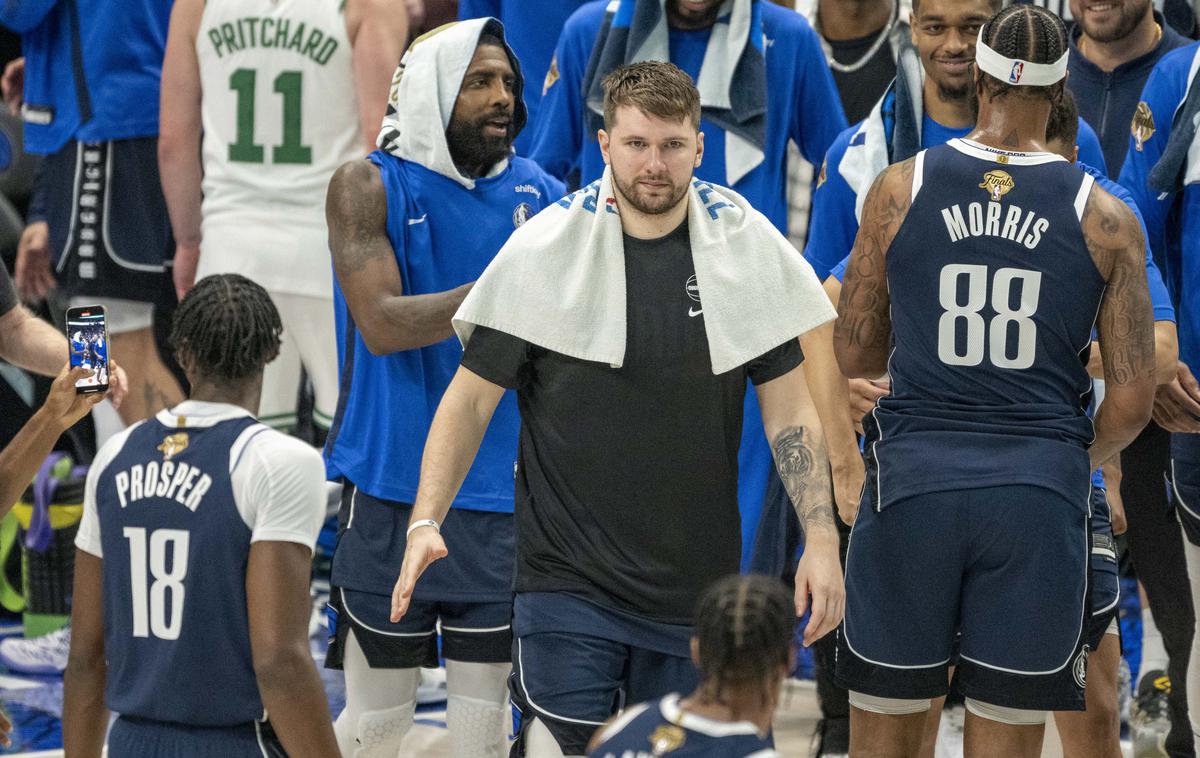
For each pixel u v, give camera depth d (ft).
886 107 58.54
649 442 42.75
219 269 81.56
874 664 45.60
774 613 30.89
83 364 47.60
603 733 31.76
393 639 55.36
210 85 81.25
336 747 43.21
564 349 42.57
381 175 55.62
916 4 57.06
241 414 43.83
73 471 85.15
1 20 85.97
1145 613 67.56
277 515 42.27
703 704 31.01
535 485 43.88
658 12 65.62
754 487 64.49
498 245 56.75
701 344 42.73
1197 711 59.21
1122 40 69.41
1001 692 44.39
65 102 87.30
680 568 43.06
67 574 83.46
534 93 79.66
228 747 42.86
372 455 55.72
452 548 54.75
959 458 44.09
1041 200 43.75
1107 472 61.98
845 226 59.47
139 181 87.10
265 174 80.84
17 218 97.35
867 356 47.57
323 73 79.56
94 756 45.55
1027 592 43.78
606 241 42.91
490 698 55.93
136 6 85.56
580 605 43.09
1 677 79.71
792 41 67.15
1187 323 59.36
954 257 44.19
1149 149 60.18
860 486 54.39
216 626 42.37
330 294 81.56
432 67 55.62
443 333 53.42
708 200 43.83
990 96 44.86
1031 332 43.86
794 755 65.16
